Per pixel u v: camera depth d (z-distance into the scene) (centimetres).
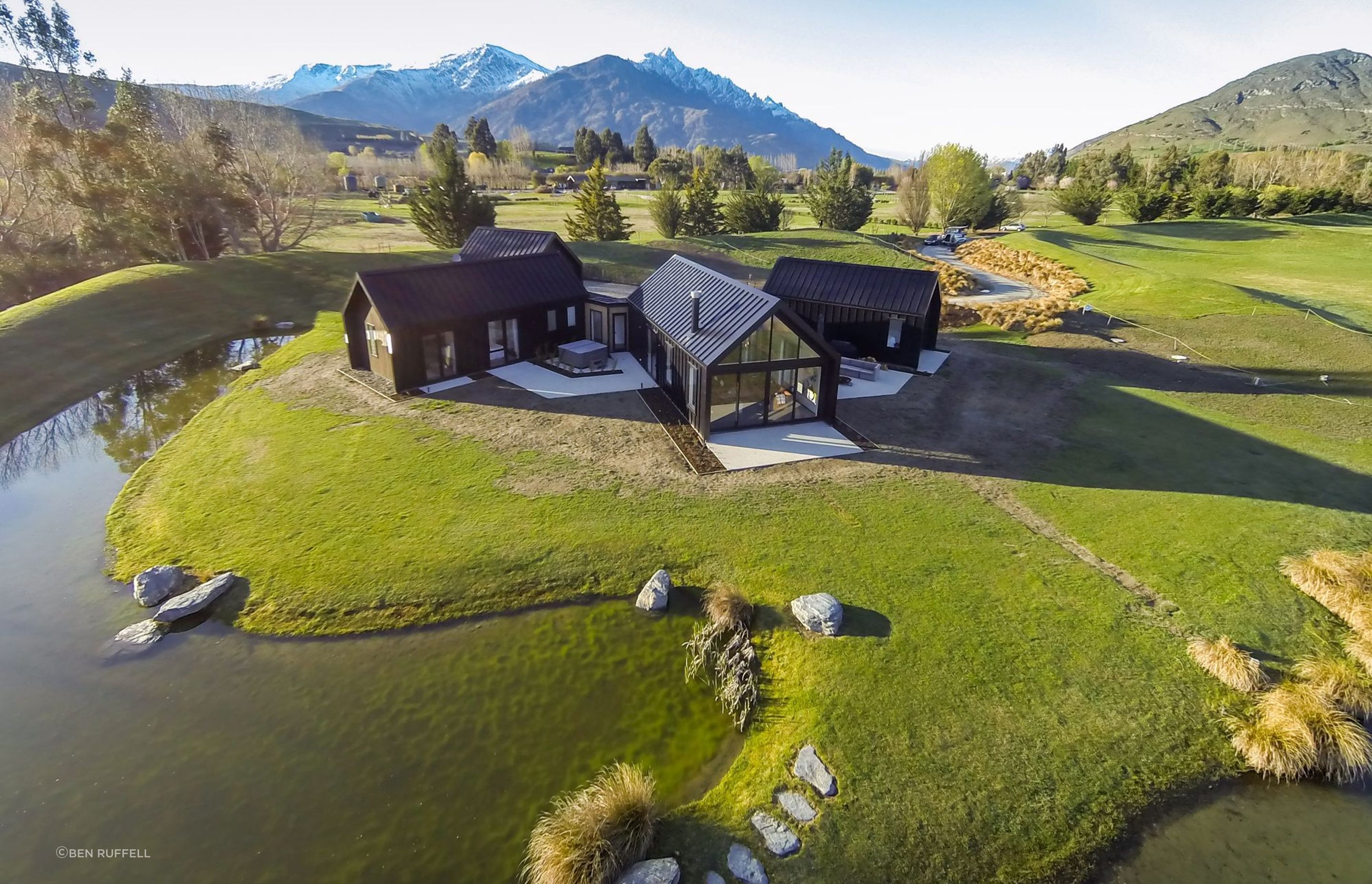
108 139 5100
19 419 2691
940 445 2425
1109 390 3002
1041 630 1477
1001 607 1552
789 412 2559
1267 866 1031
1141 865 1030
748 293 2512
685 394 2634
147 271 4253
